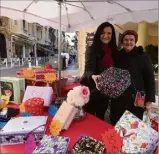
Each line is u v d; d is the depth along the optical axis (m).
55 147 0.89
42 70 1.77
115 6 1.89
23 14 1.93
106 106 1.96
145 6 1.79
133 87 1.65
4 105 1.51
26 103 1.36
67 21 2.49
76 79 2.26
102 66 1.79
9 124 1.06
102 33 1.77
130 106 1.68
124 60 1.72
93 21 2.41
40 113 1.36
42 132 1.00
